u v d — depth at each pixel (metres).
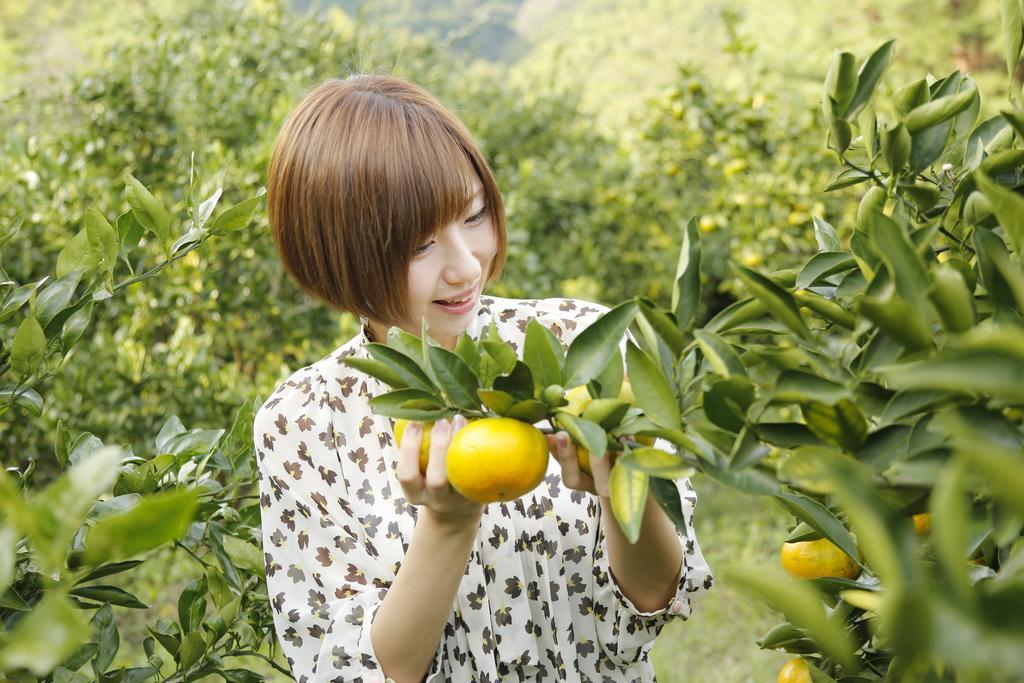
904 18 9.52
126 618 3.87
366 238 1.17
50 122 4.68
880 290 0.73
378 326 1.36
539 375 0.86
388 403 0.91
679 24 14.88
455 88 6.91
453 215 1.18
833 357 0.79
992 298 0.76
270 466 1.37
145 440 3.48
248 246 3.69
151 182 4.30
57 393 3.32
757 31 10.66
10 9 12.52
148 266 3.68
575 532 1.35
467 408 0.90
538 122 6.56
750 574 0.54
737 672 3.38
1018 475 0.46
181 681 1.50
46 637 0.54
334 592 1.32
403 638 1.16
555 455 0.94
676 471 0.79
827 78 0.92
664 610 1.27
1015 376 0.51
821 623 0.53
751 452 0.76
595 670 1.37
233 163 3.76
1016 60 0.86
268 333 4.14
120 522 0.55
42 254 3.69
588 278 5.16
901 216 0.92
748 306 0.87
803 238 4.46
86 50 6.63
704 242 5.21
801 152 4.59
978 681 0.53
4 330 1.57
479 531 1.32
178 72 4.47
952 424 0.49
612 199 5.50
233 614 1.56
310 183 1.18
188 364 3.53
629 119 5.57
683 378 0.84
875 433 0.75
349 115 1.18
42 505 0.57
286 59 5.56
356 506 1.34
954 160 1.02
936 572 0.77
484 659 1.31
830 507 0.93
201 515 1.49
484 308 1.40
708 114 4.85
